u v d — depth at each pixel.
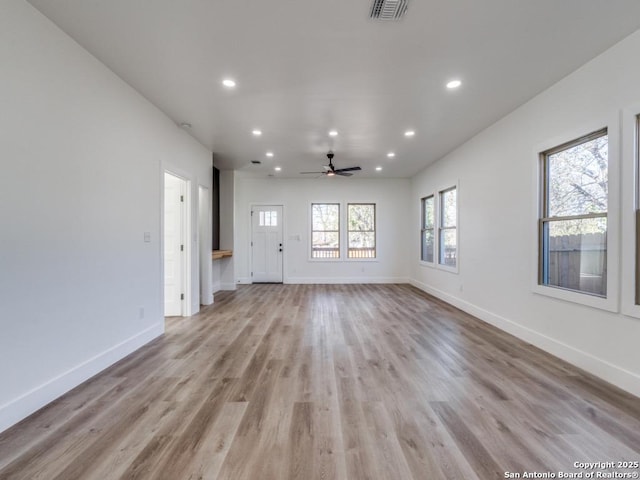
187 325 4.18
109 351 2.84
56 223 2.27
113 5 2.04
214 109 3.66
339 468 1.58
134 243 3.23
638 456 1.66
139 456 1.66
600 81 2.59
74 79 2.43
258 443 1.77
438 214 6.17
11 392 1.93
